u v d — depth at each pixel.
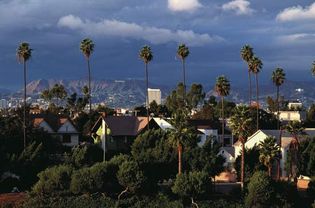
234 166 104.19
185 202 82.50
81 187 80.75
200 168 92.31
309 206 85.69
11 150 105.44
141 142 95.44
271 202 82.75
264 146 94.31
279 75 157.12
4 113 150.00
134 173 81.56
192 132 90.94
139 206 80.62
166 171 91.94
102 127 130.50
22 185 93.38
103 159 109.06
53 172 83.62
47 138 115.31
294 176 98.56
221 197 85.19
